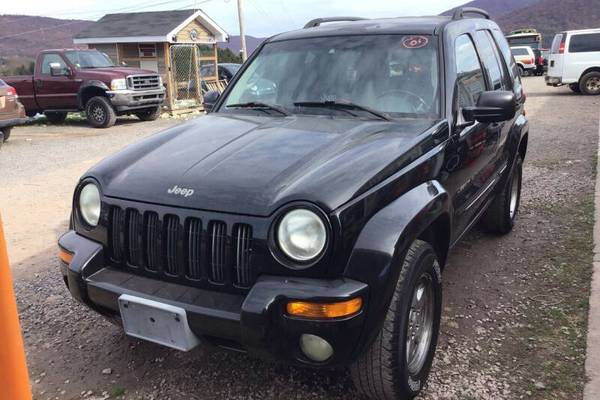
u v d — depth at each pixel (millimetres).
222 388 3023
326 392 2953
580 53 18203
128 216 2775
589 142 9656
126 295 2645
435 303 2967
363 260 2375
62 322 3814
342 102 3527
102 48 19875
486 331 3514
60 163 9805
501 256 4723
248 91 3994
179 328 2525
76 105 15148
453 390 2939
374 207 2518
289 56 4004
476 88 3988
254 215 2443
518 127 4965
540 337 3408
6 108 11945
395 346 2537
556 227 5359
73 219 3105
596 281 4094
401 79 3551
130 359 3340
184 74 19750
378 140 2973
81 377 3178
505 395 2877
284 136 3092
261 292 2350
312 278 2367
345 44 3875
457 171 3398
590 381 2939
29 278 4613
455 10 4461
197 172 2756
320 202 2352
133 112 16359
